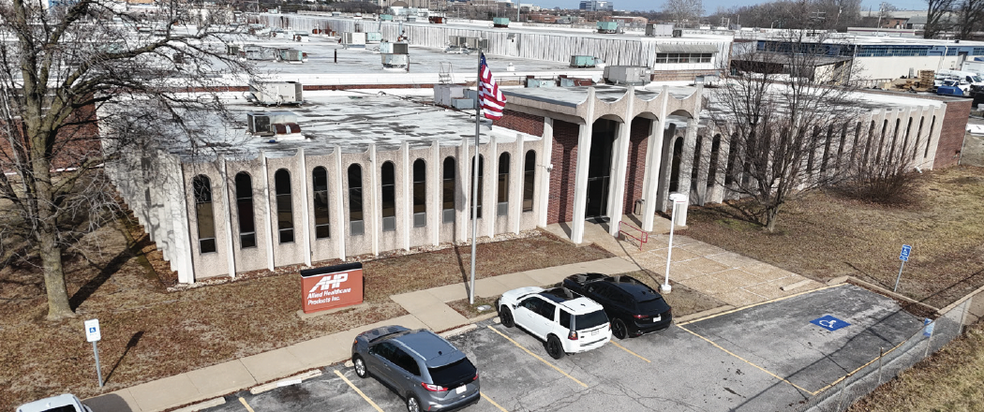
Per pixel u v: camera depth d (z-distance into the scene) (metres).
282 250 25.86
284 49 54.03
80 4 18.98
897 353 20.61
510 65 53.31
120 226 30.45
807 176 39.16
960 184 48.09
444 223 29.91
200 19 22.67
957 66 117.00
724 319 23.03
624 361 19.62
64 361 18.08
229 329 20.42
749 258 29.94
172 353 18.78
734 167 38.56
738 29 127.19
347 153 26.45
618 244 31.28
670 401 17.45
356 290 22.62
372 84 46.72
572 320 18.98
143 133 21.23
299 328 20.72
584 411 16.83
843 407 17.56
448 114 39.09
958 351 21.72
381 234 28.05
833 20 128.12
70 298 22.16
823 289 26.42
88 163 20.70
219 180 23.70
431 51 73.62
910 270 29.14
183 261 23.64
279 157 24.86
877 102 50.91
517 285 25.31
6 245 26.33
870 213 38.94
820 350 20.88
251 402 16.61
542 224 33.16
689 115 33.75
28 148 22.06
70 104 20.19
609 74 44.25
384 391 17.38
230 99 41.38
